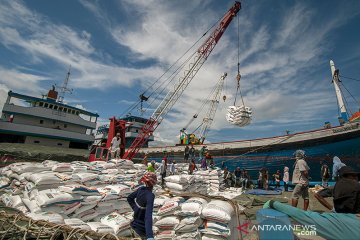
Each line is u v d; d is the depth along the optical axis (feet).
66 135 123.75
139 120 156.87
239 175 64.80
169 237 15.48
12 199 23.34
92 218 20.51
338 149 62.80
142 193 11.60
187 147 82.28
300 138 71.31
